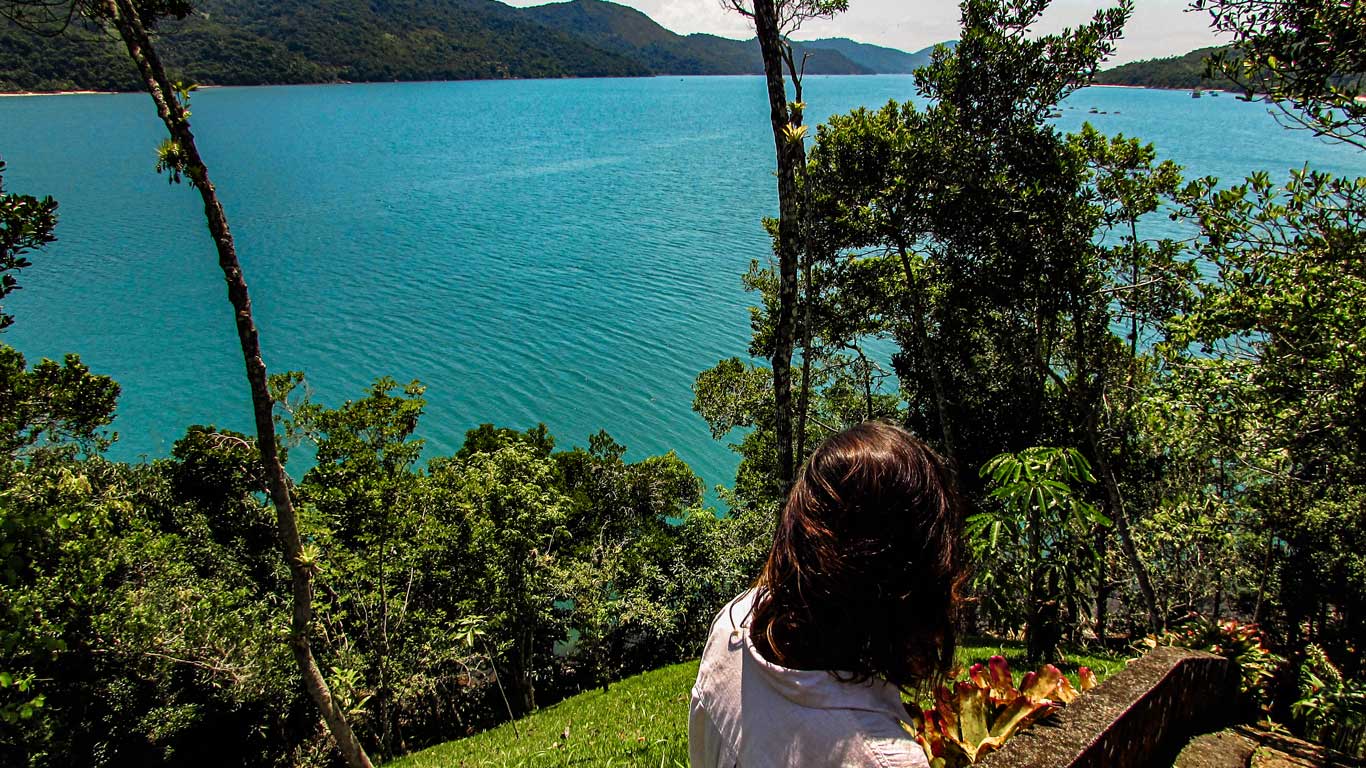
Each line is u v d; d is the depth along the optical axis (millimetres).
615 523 40562
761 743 1197
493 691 32406
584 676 35375
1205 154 130250
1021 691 3279
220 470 28156
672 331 80688
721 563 35312
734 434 60719
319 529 23141
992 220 19438
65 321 84438
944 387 24281
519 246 121125
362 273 105562
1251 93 6965
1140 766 3719
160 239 122625
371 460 25734
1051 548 6723
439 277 103875
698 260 109500
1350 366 7246
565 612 30984
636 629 35250
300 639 9516
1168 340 10422
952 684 3107
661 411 64000
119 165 182000
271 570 28562
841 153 19828
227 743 24094
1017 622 6977
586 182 182500
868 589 1149
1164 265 18438
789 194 9805
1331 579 14258
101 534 17750
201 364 73438
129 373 70625
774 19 9242
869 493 1224
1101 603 19141
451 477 27484
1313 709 5262
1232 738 4695
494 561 26281
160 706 20688
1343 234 7254
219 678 21391
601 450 42969
